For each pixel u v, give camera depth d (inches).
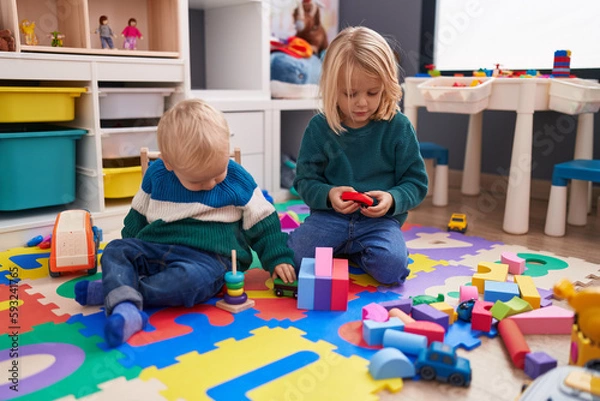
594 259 58.0
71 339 37.5
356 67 47.3
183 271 41.5
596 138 82.4
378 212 48.8
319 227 52.1
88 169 67.8
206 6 90.5
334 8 101.3
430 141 102.2
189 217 44.4
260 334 38.4
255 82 86.5
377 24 103.3
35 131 68.7
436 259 57.5
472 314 39.0
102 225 67.8
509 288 44.5
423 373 32.6
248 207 46.5
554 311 40.2
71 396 30.4
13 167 61.9
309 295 42.8
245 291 47.3
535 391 26.6
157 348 36.1
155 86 77.1
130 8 78.6
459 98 68.9
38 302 44.4
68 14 67.2
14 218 64.0
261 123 84.3
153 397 30.3
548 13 85.6
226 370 33.3
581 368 27.6
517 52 90.5
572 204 73.2
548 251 60.8
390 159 53.9
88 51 64.7
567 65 71.1
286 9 93.7
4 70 57.2
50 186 65.2
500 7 90.9
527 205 68.1
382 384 31.8
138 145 71.4
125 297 38.3
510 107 67.8
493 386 32.2
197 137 39.3
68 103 64.4
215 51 93.1
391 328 36.9
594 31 81.3
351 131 52.7
